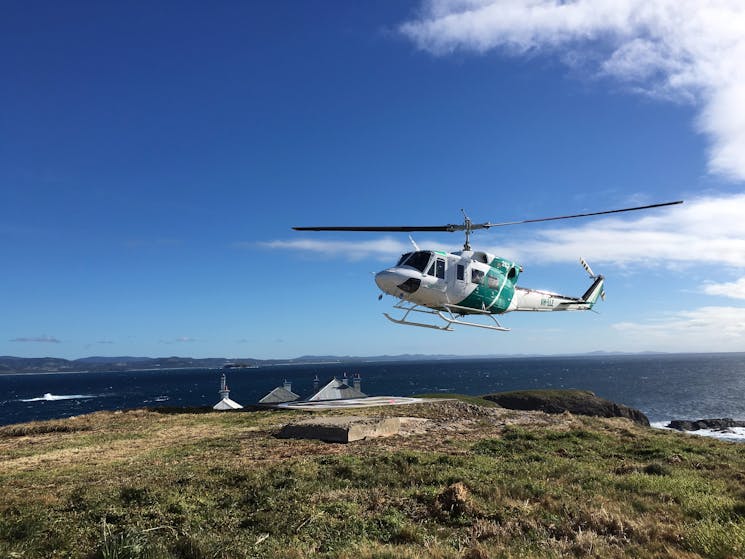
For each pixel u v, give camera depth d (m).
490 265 18.34
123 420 24.70
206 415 25.91
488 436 17.98
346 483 10.09
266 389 127.00
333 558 6.19
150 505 8.68
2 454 15.88
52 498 9.23
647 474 11.64
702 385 116.06
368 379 167.62
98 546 6.64
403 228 16.91
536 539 7.00
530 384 126.44
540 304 21.19
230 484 10.11
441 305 17.20
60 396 126.81
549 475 11.05
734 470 12.27
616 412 47.22
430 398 35.84
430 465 11.80
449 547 6.56
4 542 6.93
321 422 17.61
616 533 7.28
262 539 6.89
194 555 6.42
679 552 6.19
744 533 6.45
